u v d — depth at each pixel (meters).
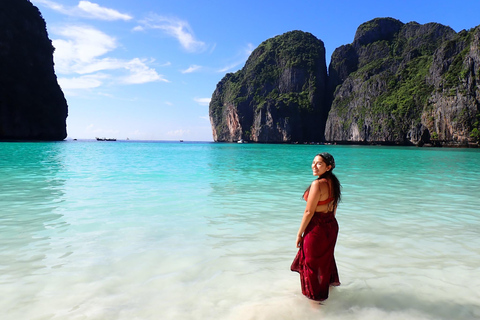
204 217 5.22
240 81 150.12
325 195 2.60
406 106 83.94
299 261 2.71
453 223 4.92
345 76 128.25
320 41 144.75
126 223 4.79
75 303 2.43
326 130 117.50
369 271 3.09
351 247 3.78
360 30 132.88
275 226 4.71
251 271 3.09
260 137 123.19
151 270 3.07
